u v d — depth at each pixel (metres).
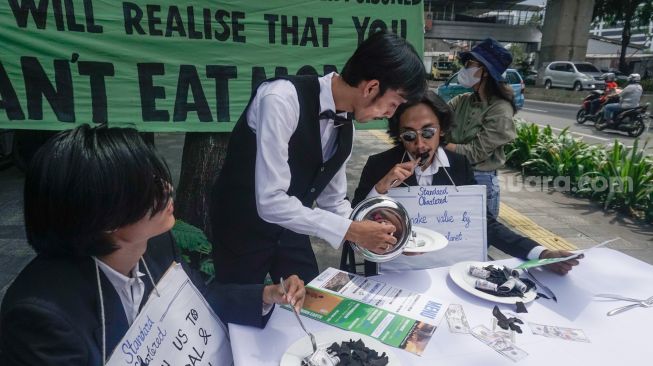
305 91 1.47
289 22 2.68
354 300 1.43
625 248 3.81
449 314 1.35
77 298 0.94
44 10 2.29
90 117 2.47
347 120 1.56
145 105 2.54
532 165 6.36
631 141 9.16
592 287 1.55
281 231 1.75
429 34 34.22
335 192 1.82
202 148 2.86
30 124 2.39
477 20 39.00
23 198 0.88
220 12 2.55
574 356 1.17
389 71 1.32
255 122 1.52
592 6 22.67
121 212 0.85
